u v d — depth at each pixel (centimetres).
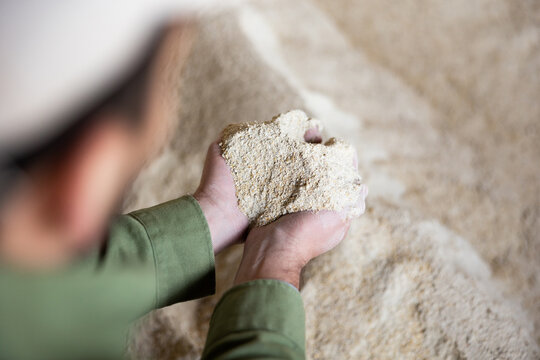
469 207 108
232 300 51
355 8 164
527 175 119
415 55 150
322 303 77
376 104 131
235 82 115
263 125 70
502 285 94
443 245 89
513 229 106
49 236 27
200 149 105
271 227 63
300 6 158
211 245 60
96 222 28
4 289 31
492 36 155
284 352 46
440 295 78
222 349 47
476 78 144
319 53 143
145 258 55
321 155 67
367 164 108
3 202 24
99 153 25
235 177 67
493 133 129
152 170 102
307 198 64
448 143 125
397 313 76
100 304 39
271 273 57
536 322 88
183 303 86
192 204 62
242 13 135
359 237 84
